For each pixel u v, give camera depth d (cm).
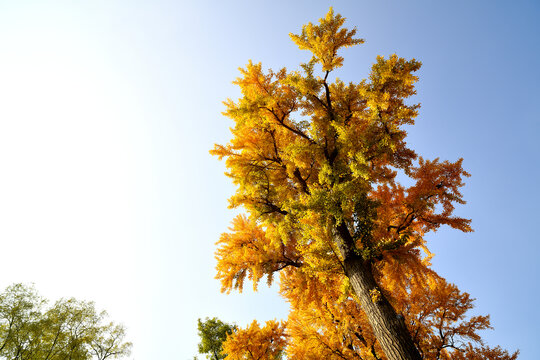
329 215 444
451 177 509
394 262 519
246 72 572
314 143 539
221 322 1332
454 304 649
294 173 593
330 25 479
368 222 459
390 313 410
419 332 650
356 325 625
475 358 632
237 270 578
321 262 475
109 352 1351
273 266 586
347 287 479
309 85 481
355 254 490
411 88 465
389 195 572
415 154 530
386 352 388
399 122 462
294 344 669
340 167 486
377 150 477
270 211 605
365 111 577
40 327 1197
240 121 509
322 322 621
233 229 666
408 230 481
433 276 525
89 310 1363
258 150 566
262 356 762
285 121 583
